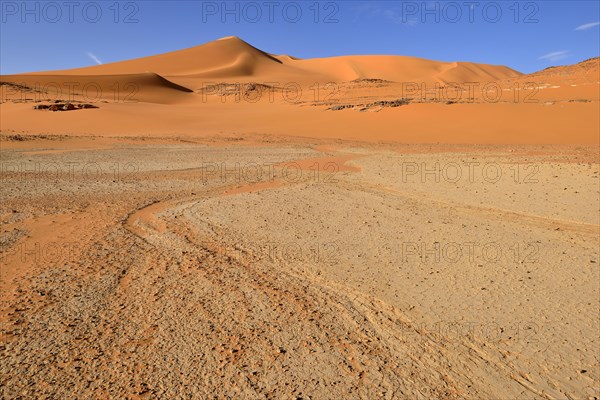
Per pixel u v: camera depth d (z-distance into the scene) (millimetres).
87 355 4520
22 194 12195
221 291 6070
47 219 9711
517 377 4332
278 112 53656
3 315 5301
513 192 12156
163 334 4941
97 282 6301
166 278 6484
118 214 10203
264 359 4520
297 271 6812
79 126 41344
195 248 7820
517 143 27766
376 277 6598
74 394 3939
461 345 4844
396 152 23203
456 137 31125
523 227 9094
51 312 5395
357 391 4074
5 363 4363
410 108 43000
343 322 5297
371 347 4785
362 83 75688
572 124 32844
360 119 41719
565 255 7480
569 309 5629
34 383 4074
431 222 9523
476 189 12734
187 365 4387
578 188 12203
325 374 4305
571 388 4184
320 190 13062
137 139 30891
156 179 15109
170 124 44250
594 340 4934
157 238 8414
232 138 32688
